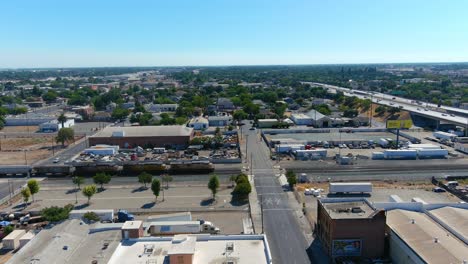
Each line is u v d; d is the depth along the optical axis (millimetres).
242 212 86750
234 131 178250
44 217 79562
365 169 118938
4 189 105625
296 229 78125
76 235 65875
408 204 75875
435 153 132375
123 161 125625
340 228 65938
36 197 98500
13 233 73875
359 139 156500
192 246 55562
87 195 93250
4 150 152000
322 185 104250
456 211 72125
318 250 70125
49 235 67188
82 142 166000
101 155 138750
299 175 109812
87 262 55906
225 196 96750
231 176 106062
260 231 77062
